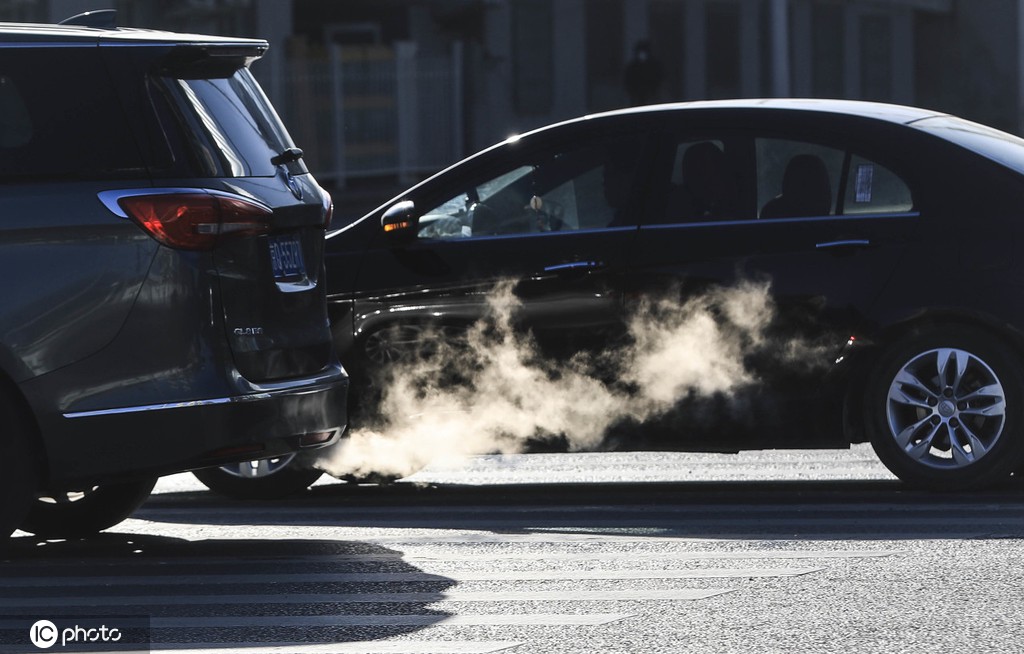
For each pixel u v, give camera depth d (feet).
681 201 78.28
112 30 64.95
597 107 355.56
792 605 55.06
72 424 61.52
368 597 57.98
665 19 365.61
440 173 81.56
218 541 70.64
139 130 62.49
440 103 300.61
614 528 70.49
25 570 64.75
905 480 76.23
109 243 61.62
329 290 81.71
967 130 79.25
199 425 61.82
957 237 75.25
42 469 62.54
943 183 75.97
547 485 84.38
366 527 72.90
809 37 384.47
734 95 377.50
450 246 80.38
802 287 76.33
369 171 294.46
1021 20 391.04
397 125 297.12
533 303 79.00
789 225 76.95
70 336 61.52
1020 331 74.33
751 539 66.85
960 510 71.77
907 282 75.41
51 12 260.62
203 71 65.26
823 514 72.13
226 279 62.54
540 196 80.07
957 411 75.56
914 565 60.85
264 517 77.00
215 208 62.23
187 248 61.82
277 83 287.89
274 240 64.85
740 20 377.30
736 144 78.28
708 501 77.15
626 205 78.79
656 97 295.48
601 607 55.47
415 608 56.08
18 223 61.52
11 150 62.13
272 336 64.28
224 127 64.69
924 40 402.31
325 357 67.26
